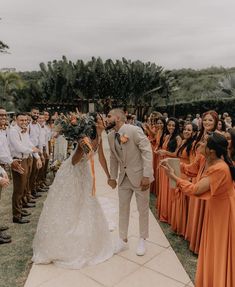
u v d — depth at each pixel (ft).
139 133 12.94
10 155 16.34
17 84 104.88
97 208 13.19
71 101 98.63
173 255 13.33
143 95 102.89
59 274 11.79
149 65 102.47
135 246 14.07
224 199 9.12
